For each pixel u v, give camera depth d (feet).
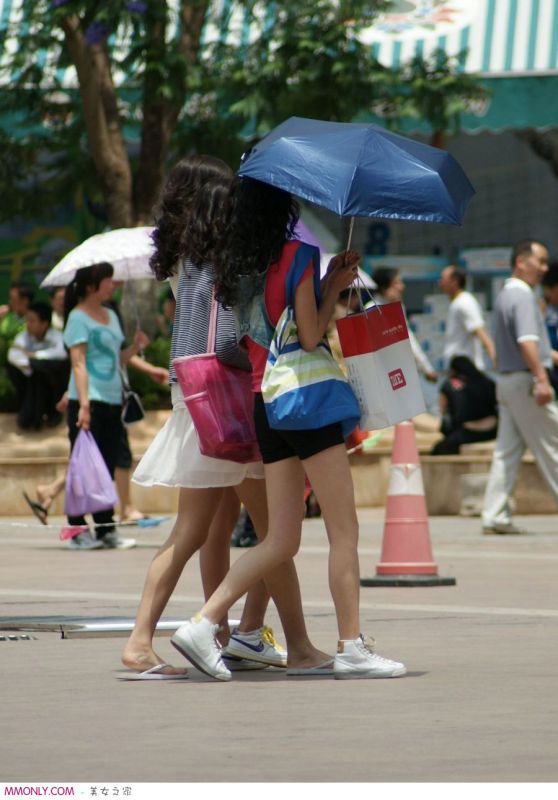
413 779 39.52
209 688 55.57
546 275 133.80
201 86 159.53
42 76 161.58
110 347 117.60
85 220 219.41
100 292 117.39
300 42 155.74
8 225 221.66
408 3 173.37
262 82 157.79
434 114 159.53
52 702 52.34
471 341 156.66
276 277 56.08
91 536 118.73
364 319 57.67
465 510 147.02
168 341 163.84
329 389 55.98
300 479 57.41
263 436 57.00
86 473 114.73
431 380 169.99
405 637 68.03
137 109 166.40
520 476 150.30
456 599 82.89
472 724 47.34
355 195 54.34
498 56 167.12
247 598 61.36
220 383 57.11
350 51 158.61
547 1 170.60
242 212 56.08
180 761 41.93
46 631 71.31
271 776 39.93
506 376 122.42
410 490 92.43
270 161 55.21
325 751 43.21
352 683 56.29
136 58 152.87
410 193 54.85
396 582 89.61
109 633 69.87
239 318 57.11
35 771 40.68
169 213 58.65
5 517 150.61
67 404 117.70
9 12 170.91
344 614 57.26
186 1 153.28
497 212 231.50
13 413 159.63
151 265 59.62
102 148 160.25
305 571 97.71
